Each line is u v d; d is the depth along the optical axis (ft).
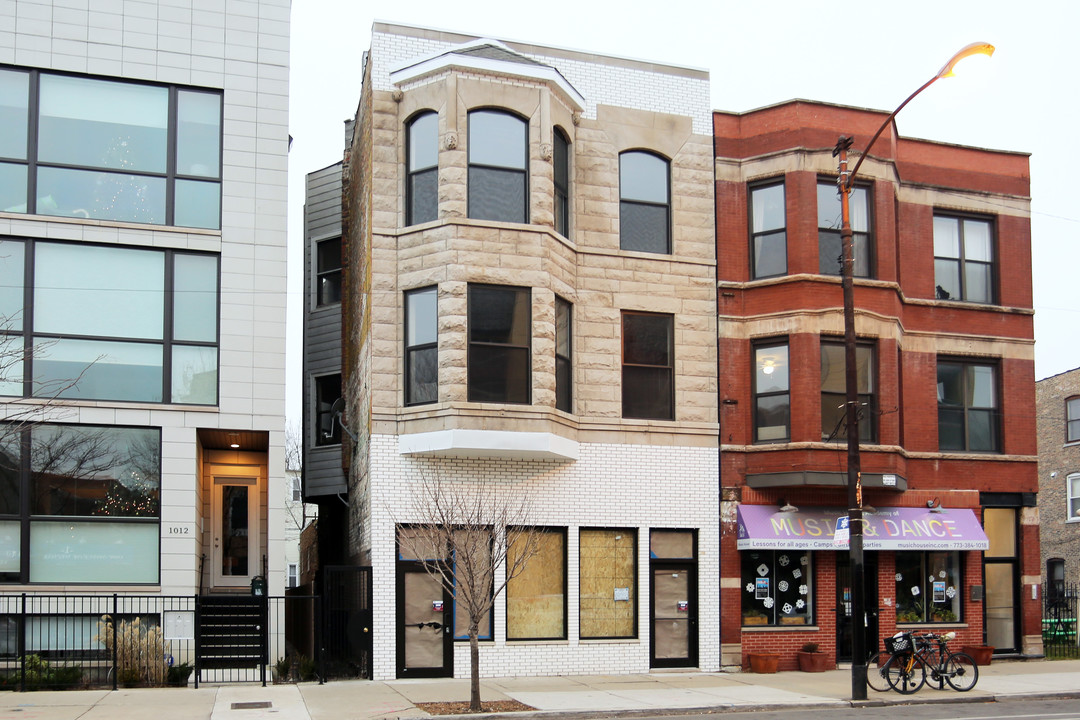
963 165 85.46
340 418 81.82
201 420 66.28
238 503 75.46
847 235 64.44
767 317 75.87
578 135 74.79
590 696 59.36
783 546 73.15
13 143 65.31
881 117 78.84
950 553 80.94
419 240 68.54
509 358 67.97
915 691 62.64
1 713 51.01
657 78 77.61
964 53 55.11
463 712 53.11
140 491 65.21
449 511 60.64
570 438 70.64
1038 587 83.35
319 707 53.98
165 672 61.67
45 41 66.18
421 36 72.64
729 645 73.41
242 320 67.82
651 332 75.41
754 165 77.87
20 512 62.95
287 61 70.79
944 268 84.69
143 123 67.87
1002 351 84.69
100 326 65.72
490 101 69.36
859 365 76.33
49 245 65.36
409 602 67.15
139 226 66.23
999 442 84.17
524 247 68.64
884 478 74.90
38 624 62.54
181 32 68.85
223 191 68.44
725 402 75.66
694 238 76.84
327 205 93.86
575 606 70.49
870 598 77.77
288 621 89.15
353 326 81.51
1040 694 62.08
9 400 62.69
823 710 56.59
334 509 88.38
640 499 72.95
